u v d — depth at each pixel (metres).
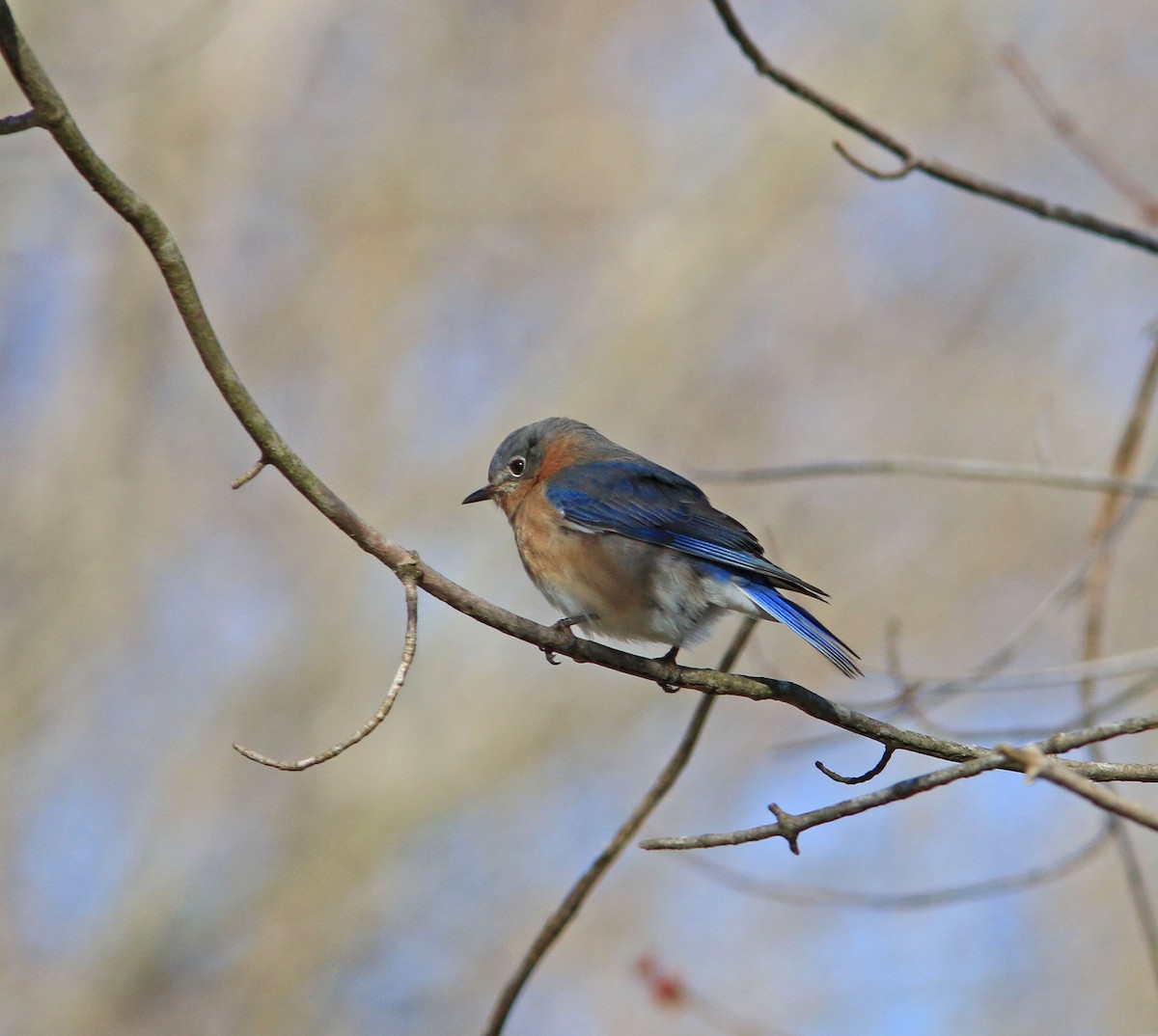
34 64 5.31
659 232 16.94
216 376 5.97
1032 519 15.96
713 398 16.44
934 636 15.59
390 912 15.13
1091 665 8.32
